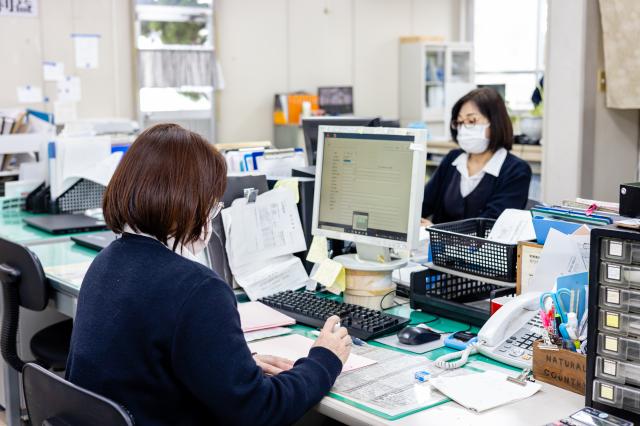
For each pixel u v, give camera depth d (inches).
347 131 81.8
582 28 152.3
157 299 51.4
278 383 55.1
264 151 108.7
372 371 63.7
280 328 76.3
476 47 315.0
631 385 52.8
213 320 51.2
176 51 252.2
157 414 53.0
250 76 274.5
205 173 54.7
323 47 290.5
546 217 72.3
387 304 83.1
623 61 148.9
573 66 154.9
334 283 84.7
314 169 100.8
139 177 53.5
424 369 63.9
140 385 52.3
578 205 72.7
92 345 52.9
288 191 91.8
